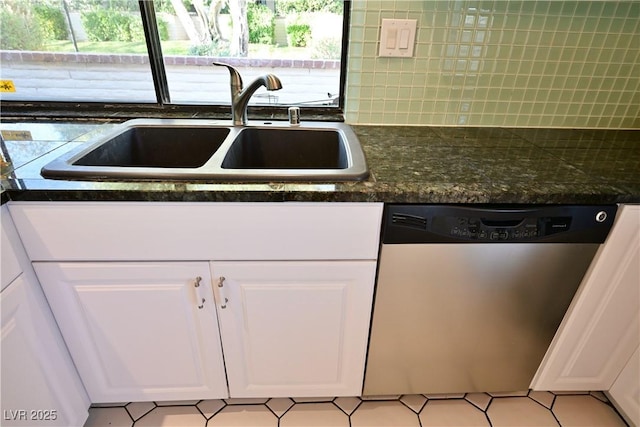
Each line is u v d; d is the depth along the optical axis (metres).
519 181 0.84
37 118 1.27
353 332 1.01
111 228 0.80
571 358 1.09
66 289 0.88
